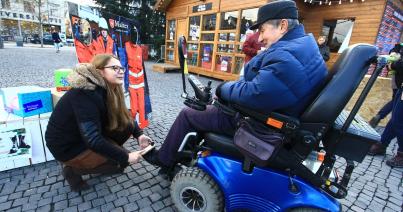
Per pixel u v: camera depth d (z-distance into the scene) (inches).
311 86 48.9
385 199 83.2
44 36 1133.1
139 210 68.8
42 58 414.9
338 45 283.4
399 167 106.5
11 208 65.9
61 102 64.7
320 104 48.3
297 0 271.7
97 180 81.3
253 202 57.7
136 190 77.5
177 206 66.1
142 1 588.4
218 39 329.1
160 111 161.9
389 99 162.6
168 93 218.2
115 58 69.7
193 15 368.5
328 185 55.8
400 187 91.4
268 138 49.2
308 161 59.2
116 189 77.3
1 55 408.2
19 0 1206.3
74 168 71.7
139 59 119.3
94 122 63.2
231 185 57.7
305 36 52.6
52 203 69.0
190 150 67.8
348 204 79.0
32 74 245.8
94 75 64.9
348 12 260.5
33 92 83.2
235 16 303.3
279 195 54.8
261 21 55.3
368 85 47.6
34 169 85.2
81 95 62.7
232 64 310.2
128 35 116.3
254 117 53.4
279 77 46.5
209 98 59.9
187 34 386.6
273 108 49.6
